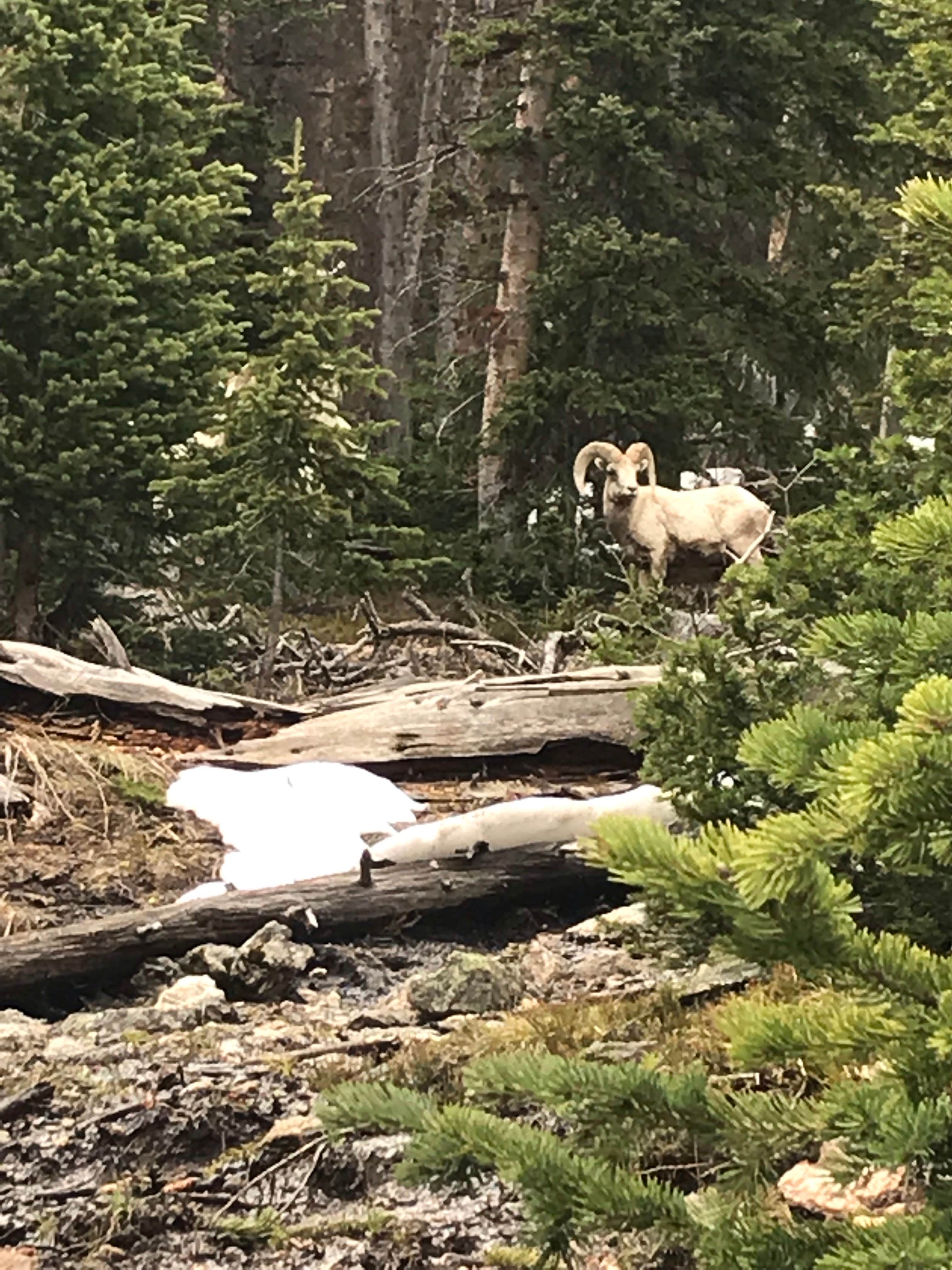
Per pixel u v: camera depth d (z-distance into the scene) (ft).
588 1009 18.34
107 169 38.91
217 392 38.73
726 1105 9.45
